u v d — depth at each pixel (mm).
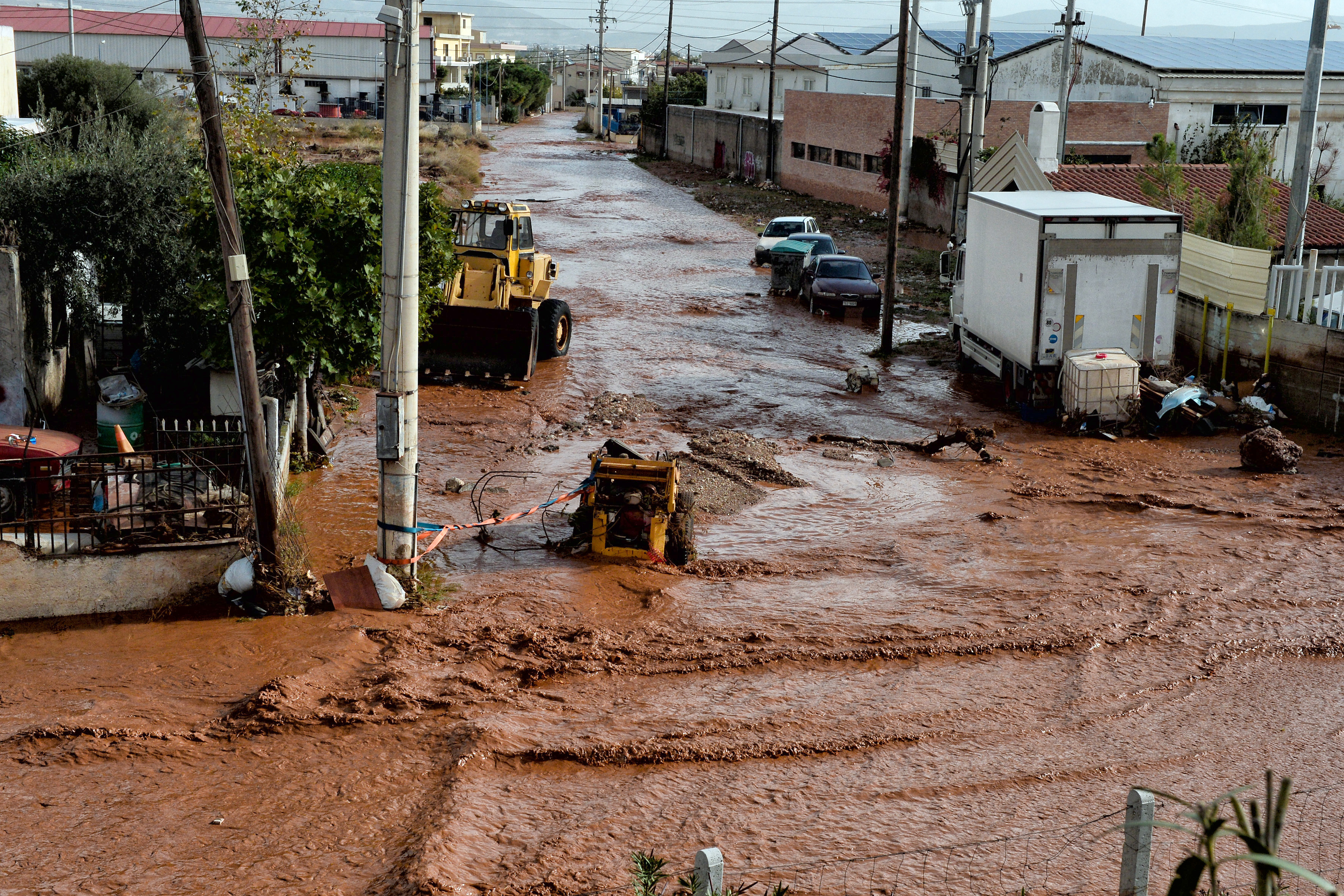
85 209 15453
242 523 10953
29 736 8070
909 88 44781
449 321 20297
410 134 10797
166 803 7348
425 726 8484
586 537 12617
